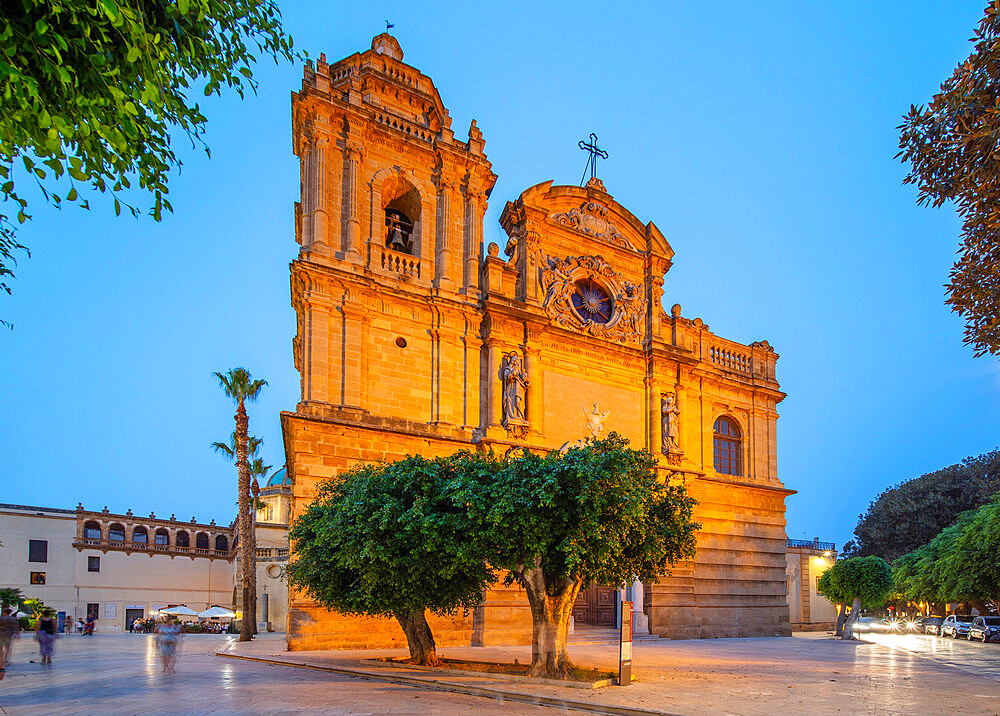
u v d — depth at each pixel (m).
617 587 19.70
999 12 10.91
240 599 56.41
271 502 69.50
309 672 19.89
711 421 40.03
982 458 68.31
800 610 52.34
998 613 56.44
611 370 36.53
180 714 12.61
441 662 20.86
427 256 32.28
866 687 17.81
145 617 67.50
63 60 7.18
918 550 57.69
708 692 16.28
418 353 30.83
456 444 30.39
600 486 17.62
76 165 6.81
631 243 39.22
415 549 18.03
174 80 8.52
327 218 29.44
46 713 12.79
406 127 33.16
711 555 38.00
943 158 12.34
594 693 15.88
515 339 33.16
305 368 27.70
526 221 34.97
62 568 65.06
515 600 29.47
